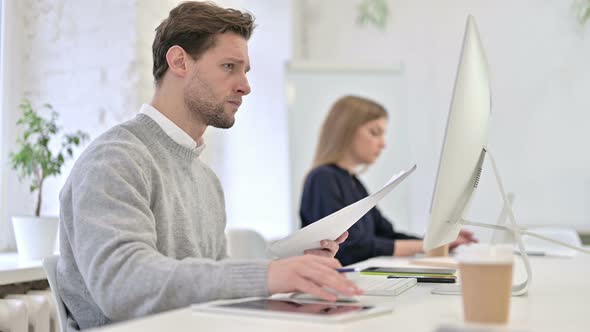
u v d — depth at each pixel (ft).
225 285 3.09
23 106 6.63
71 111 7.98
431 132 13.37
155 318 2.60
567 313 2.79
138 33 7.95
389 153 13.11
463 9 13.29
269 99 13.00
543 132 12.65
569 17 12.60
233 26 4.53
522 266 5.49
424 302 3.18
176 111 4.53
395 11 13.76
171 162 4.46
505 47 12.95
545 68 12.70
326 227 3.74
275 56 13.05
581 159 12.40
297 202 12.76
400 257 7.20
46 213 7.65
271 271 3.10
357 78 13.17
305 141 12.91
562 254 6.74
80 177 3.74
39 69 7.94
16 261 5.84
